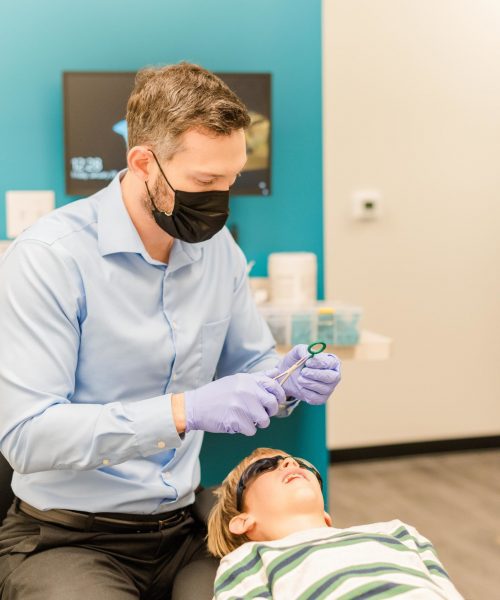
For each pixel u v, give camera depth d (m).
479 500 3.29
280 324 2.14
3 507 1.65
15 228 2.32
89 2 2.30
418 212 3.68
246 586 1.35
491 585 2.53
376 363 3.74
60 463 1.35
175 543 1.61
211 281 1.64
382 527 1.51
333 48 3.51
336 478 3.59
